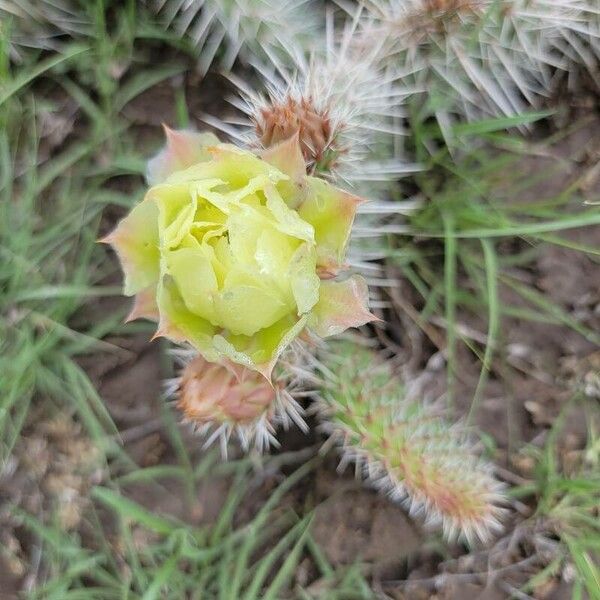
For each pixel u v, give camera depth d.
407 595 0.31
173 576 0.30
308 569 0.31
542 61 0.32
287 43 0.30
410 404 0.28
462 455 0.28
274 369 0.26
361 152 0.29
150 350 0.32
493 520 0.28
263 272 0.21
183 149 0.23
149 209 0.22
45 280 0.31
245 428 0.26
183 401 0.25
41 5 0.32
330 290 0.23
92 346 0.32
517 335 0.32
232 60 0.32
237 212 0.21
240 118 0.33
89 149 0.32
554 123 0.33
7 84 0.31
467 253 0.32
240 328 0.22
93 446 0.31
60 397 0.31
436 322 0.32
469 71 0.29
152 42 0.33
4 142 0.31
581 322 0.32
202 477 0.31
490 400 0.32
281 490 0.31
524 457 0.32
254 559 0.31
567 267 0.32
